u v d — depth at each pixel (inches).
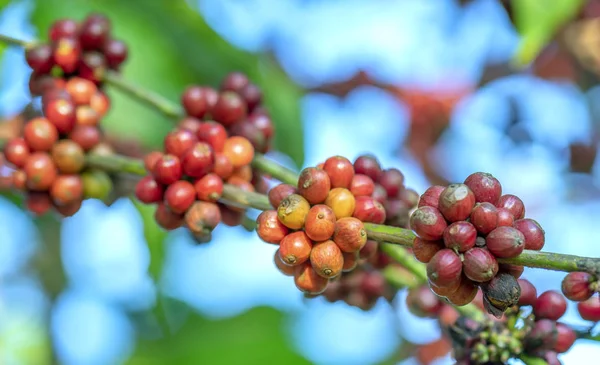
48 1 34.5
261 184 26.8
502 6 32.6
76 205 26.9
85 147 26.7
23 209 35.7
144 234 33.1
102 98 28.1
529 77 36.8
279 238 23.3
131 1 35.4
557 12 28.3
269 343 37.5
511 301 21.5
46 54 27.8
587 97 36.2
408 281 26.3
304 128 37.8
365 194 23.8
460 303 22.1
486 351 23.7
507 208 22.4
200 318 38.0
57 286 40.3
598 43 33.6
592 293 23.2
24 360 43.3
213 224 24.9
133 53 34.7
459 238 21.6
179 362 36.9
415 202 25.5
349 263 23.4
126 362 37.9
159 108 27.9
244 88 27.5
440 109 41.3
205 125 25.9
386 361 37.7
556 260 21.2
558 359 23.8
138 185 25.2
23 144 26.6
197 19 36.3
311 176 23.1
